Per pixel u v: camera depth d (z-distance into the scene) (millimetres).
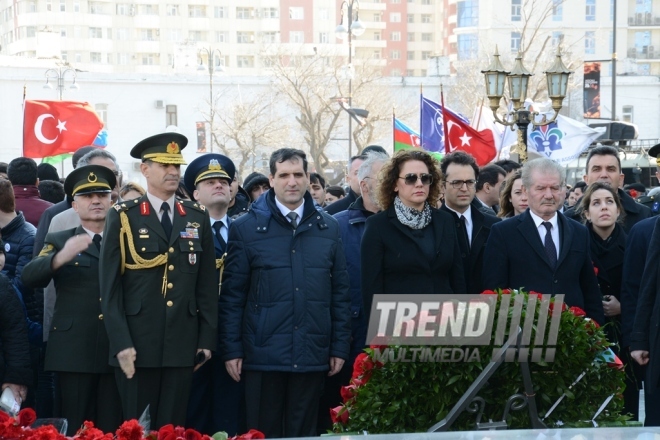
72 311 7070
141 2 113562
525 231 7152
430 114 17875
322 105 51000
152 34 114250
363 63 58875
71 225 7934
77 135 14141
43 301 8086
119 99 59656
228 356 7020
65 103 14148
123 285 6691
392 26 121938
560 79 15234
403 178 7000
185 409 6766
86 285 7098
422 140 17891
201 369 7734
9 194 8547
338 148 56562
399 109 58500
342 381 7781
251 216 7270
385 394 5340
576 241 7156
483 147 15625
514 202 8648
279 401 7078
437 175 7152
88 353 7016
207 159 8062
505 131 17953
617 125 28219
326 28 114312
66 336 7035
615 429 4180
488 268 7211
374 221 7102
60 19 110875
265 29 114500
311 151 50312
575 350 5316
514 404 5164
